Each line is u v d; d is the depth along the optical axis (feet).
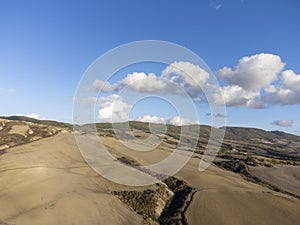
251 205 147.23
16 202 129.80
